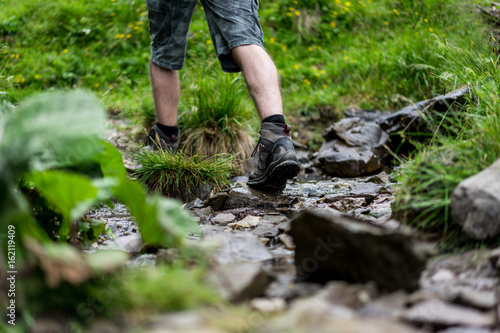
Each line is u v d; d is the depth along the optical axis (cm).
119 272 126
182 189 296
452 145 188
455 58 354
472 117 222
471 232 143
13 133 104
